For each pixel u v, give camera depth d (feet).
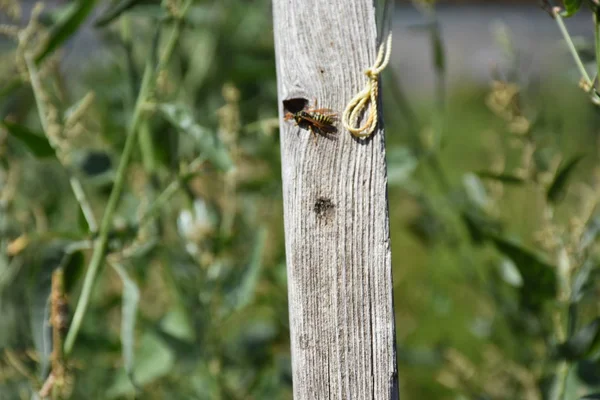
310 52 1.81
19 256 2.45
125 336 2.08
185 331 2.39
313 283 1.80
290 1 1.82
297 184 1.80
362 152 1.80
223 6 2.75
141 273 2.45
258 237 2.33
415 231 2.73
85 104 2.29
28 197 2.69
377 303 1.80
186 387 2.54
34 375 2.31
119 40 2.62
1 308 2.44
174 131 2.48
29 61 2.27
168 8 2.21
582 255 2.22
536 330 2.34
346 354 1.80
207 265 2.38
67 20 2.19
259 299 2.56
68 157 2.27
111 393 2.36
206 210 2.42
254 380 2.49
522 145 2.31
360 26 1.81
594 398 2.02
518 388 2.53
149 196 2.47
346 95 1.80
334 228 1.80
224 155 2.10
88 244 2.19
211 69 2.75
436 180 2.61
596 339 2.06
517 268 2.16
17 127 2.08
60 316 2.12
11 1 2.39
